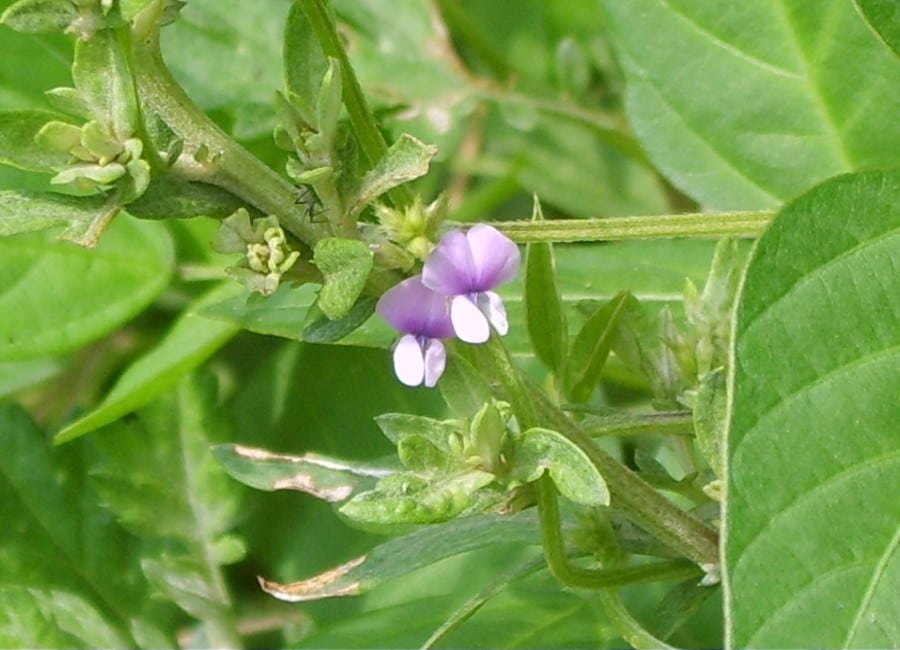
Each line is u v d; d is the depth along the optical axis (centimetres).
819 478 17
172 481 24
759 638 17
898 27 19
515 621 22
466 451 18
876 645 17
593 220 19
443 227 18
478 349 19
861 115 23
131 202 18
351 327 18
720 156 23
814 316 18
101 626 24
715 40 23
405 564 20
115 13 17
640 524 19
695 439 21
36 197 18
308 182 18
